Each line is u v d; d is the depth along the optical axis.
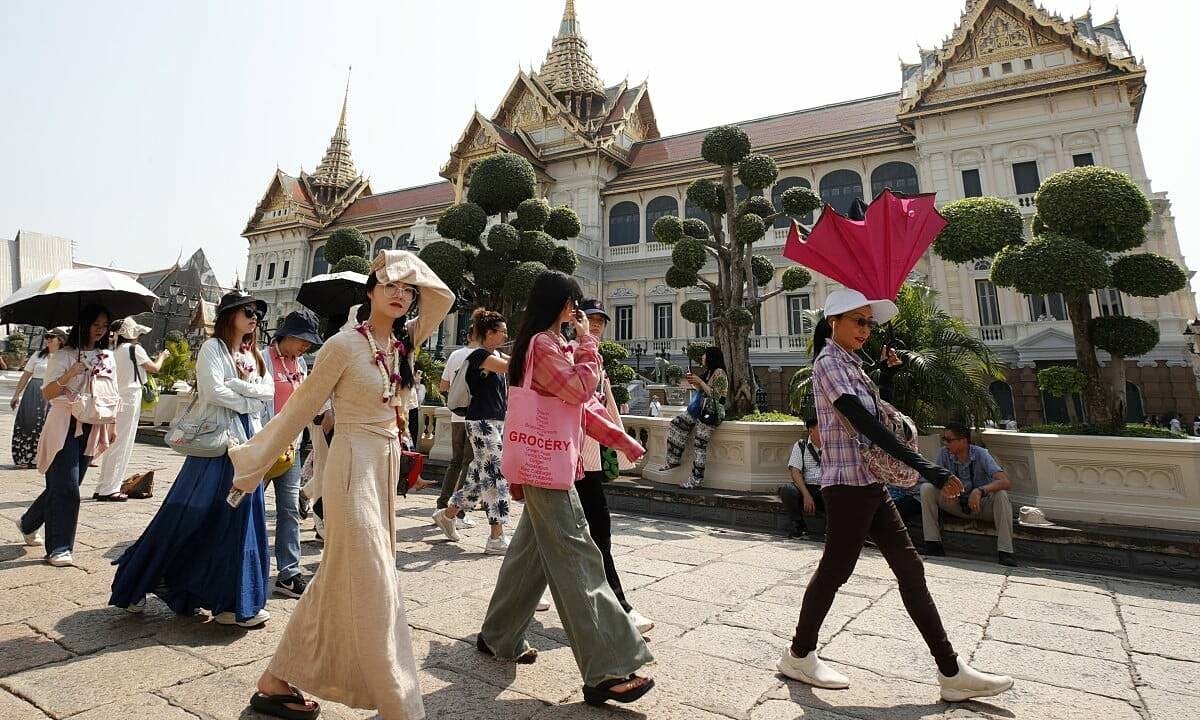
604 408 3.19
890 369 3.02
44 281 3.90
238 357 3.22
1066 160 23.77
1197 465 4.88
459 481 5.30
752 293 10.04
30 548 4.08
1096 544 4.72
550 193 34.78
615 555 4.72
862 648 2.86
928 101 26.61
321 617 1.93
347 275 5.95
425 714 2.08
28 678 2.25
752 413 8.23
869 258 2.55
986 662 2.74
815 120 32.38
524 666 2.54
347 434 2.06
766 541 5.48
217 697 2.16
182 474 2.95
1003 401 23.41
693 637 2.95
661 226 10.44
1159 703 2.33
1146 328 6.82
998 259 7.58
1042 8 25.11
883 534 2.42
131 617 2.92
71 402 3.78
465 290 13.35
